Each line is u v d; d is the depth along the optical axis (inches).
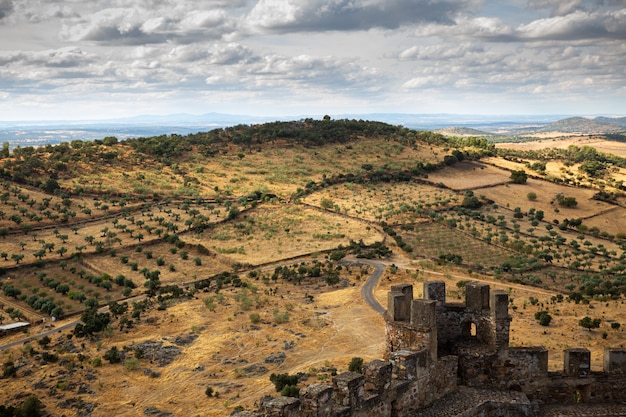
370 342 3435.0
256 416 933.2
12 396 2709.2
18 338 3966.5
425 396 1245.1
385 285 5009.8
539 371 1364.4
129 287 5447.8
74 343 3422.7
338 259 5964.6
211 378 2883.9
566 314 3772.1
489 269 5777.6
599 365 2479.1
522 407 1288.1
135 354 3176.7
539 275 5679.1
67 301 5007.4
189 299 4387.3
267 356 3176.7
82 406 2583.7
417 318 1261.1
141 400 2652.6
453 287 4813.0
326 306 4357.8
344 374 1082.7
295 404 961.5
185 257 6461.6
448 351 1425.9
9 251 6176.2
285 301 4404.5
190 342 3400.6
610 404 1362.0
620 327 3297.2
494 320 1369.3
